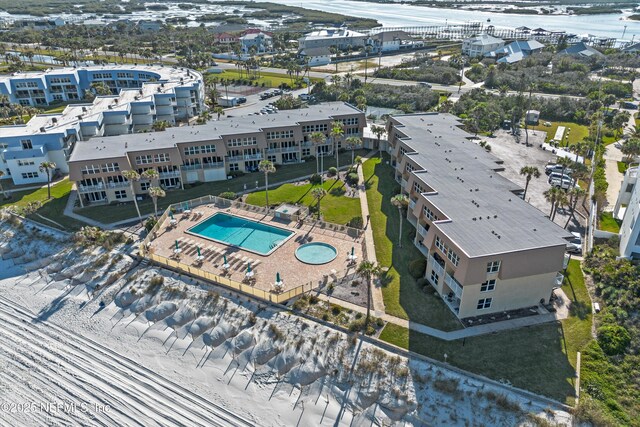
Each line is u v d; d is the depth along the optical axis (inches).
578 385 1711.4
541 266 1968.5
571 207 2778.1
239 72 7175.2
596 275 2255.2
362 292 2230.6
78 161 2957.7
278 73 7076.8
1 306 2283.5
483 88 5915.4
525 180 3294.8
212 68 7322.8
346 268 2404.0
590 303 2111.2
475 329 1971.0
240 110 5251.0
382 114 5137.8
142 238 2723.9
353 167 3644.2
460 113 4842.5
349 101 5447.8
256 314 2116.1
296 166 3722.9
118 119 4205.2
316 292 2236.7
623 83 5826.8
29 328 2129.7
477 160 2871.6
